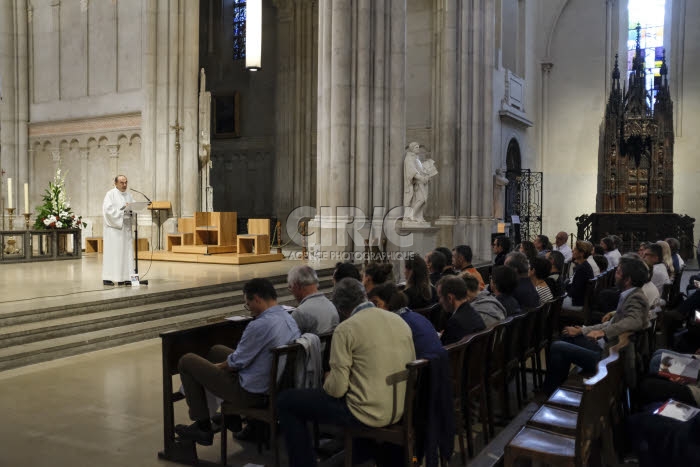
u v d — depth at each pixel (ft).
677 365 16.15
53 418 17.76
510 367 18.92
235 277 37.52
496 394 21.57
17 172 63.05
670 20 85.71
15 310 25.67
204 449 15.88
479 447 16.56
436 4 68.18
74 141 60.18
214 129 89.51
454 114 66.54
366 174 48.01
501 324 17.06
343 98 47.39
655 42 87.10
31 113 63.31
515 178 84.33
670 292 28.55
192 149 54.75
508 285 20.10
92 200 59.16
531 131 91.40
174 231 53.47
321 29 48.73
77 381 21.34
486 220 67.62
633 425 13.24
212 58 89.81
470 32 67.26
